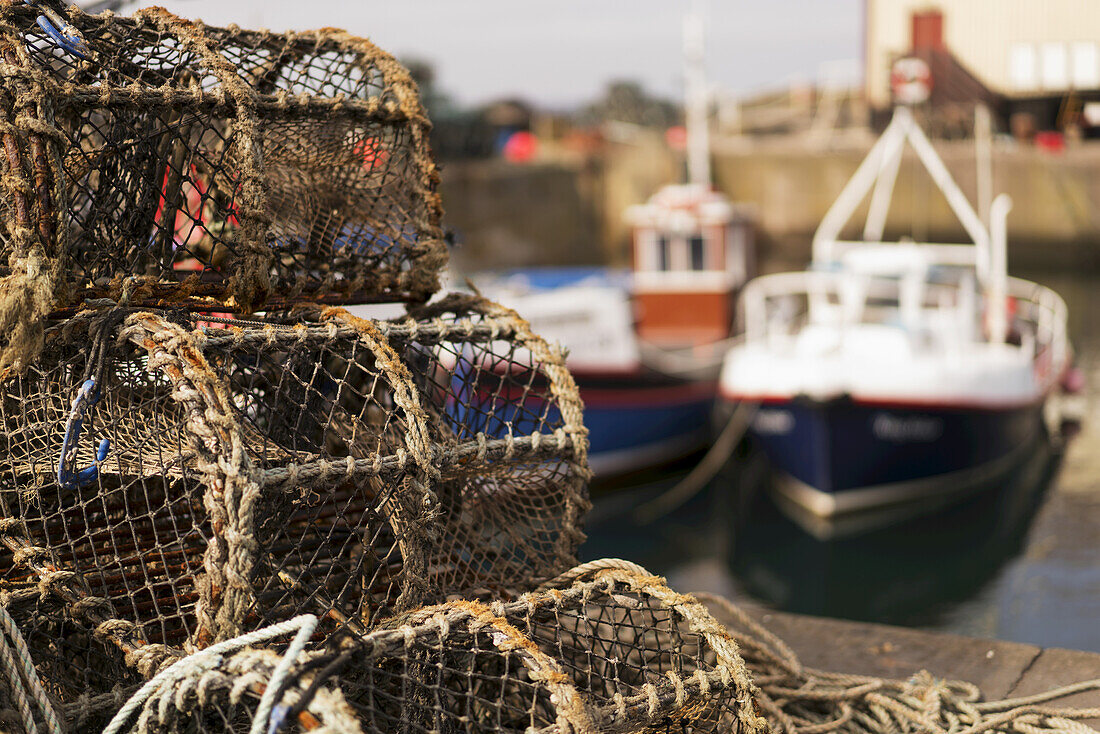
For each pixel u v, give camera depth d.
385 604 2.03
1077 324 19.45
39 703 1.71
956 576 8.38
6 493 2.11
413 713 1.82
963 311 10.49
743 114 40.00
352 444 2.05
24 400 2.09
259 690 1.56
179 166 2.30
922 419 9.41
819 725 2.63
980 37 12.24
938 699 2.66
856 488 9.56
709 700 1.86
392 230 2.50
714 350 13.01
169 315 2.09
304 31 2.52
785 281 14.20
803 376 9.45
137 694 1.64
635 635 2.07
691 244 13.66
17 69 1.88
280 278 2.25
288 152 2.36
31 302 1.84
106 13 2.22
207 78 2.47
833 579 8.52
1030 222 26.34
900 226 27.67
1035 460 11.38
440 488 2.35
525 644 1.72
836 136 32.09
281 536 2.03
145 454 1.96
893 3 12.81
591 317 10.81
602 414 10.85
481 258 29.47
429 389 2.40
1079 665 3.08
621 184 29.72
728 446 11.44
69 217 2.14
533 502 2.44
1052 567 8.41
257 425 2.16
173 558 2.10
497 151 39.66
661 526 10.13
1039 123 13.00
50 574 1.89
